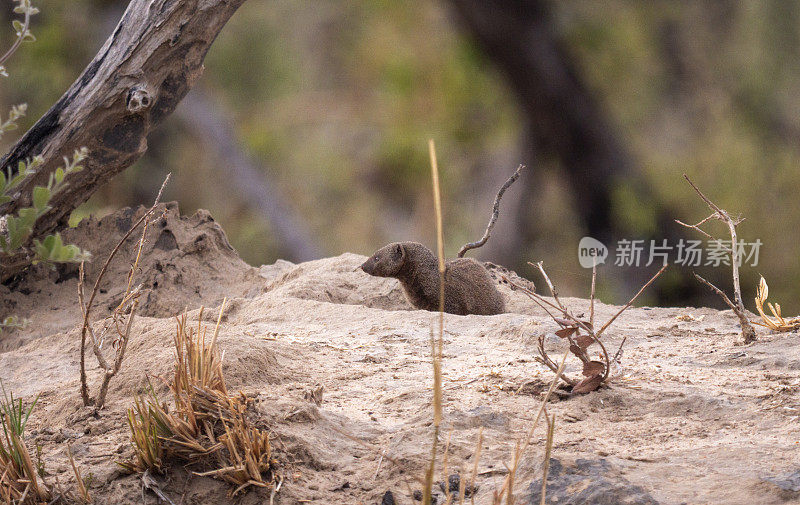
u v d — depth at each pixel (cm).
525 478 504
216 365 577
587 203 2892
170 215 1231
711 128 2822
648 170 2823
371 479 525
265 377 684
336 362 779
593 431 589
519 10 2678
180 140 3272
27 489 501
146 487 513
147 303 1123
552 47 2770
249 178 3312
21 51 2867
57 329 1077
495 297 1161
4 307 1123
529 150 2967
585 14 2775
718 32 2814
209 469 526
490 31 2714
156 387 644
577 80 2814
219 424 542
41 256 457
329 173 3412
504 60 2808
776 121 2761
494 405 639
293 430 561
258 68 3316
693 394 643
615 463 518
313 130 3469
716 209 895
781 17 2722
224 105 3334
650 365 766
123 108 1045
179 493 514
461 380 713
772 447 536
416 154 3225
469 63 3081
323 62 3466
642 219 2711
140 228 1212
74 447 571
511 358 799
